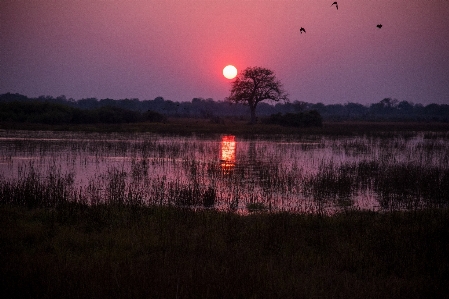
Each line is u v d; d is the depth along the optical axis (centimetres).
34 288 644
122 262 789
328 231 1086
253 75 8556
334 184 1859
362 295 680
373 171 2320
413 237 1016
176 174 2172
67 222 1142
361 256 875
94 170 2231
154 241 942
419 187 1859
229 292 642
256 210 1466
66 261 784
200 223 1134
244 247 916
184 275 715
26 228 1036
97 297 623
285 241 981
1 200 1434
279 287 687
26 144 3500
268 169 2375
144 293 636
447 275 776
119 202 1369
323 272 785
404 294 691
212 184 1903
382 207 1562
